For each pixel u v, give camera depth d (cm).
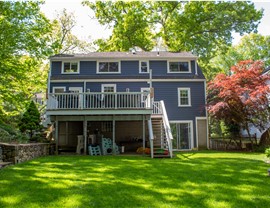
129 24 2697
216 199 501
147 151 1420
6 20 1264
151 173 754
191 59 1973
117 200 491
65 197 505
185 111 1881
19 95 1445
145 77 1902
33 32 1345
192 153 1479
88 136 1595
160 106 1675
